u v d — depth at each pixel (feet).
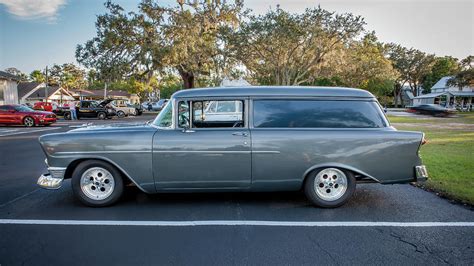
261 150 14.33
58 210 14.61
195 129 14.52
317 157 14.44
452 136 42.78
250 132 14.40
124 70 90.22
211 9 97.19
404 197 16.66
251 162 14.40
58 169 14.55
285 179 14.62
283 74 90.63
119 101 110.52
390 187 18.57
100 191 15.01
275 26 80.84
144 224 12.91
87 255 10.30
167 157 14.35
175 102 14.74
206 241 11.34
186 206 15.12
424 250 10.69
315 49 87.45
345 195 14.79
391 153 14.51
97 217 13.70
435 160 25.09
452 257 10.23
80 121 80.53
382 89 167.84
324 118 14.74
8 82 100.12
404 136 14.51
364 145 14.44
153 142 14.33
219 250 10.65
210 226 12.72
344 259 10.08
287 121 14.67
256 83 107.45
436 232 12.18
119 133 14.56
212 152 14.30
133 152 14.37
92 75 93.40
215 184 14.61
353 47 91.76
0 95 97.76
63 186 18.88
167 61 89.04
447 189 17.31
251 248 10.81
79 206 15.16
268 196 16.72
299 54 90.58
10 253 10.45
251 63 92.89
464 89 193.88
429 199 16.34
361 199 16.30
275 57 87.71
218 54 95.66
